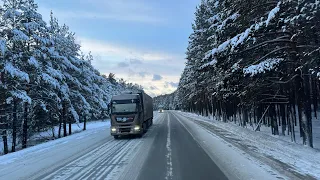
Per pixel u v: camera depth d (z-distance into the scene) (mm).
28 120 24000
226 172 7477
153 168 8297
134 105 17766
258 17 12859
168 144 13766
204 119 39125
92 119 59625
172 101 193000
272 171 7316
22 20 20109
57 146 14773
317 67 10008
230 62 14867
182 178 7031
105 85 54281
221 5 18156
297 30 10820
